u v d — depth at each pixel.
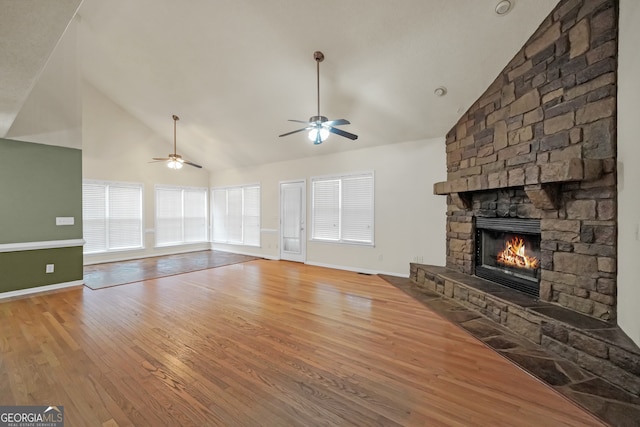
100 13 4.22
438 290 4.27
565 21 2.70
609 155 2.36
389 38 3.38
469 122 4.18
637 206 2.03
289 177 6.95
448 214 4.65
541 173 2.60
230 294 4.30
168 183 7.91
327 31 3.46
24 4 1.50
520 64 3.23
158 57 4.69
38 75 2.24
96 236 6.61
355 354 2.53
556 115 2.80
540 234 3.07
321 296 4.20
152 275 5.49
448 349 2.61
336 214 6.15
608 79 2.36
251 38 3.83
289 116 5.21
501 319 3.11
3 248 3.99
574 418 1.74
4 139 4.01
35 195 4.27
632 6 2.10
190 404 1.87
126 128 6.99
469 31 3.13
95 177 6.55
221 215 8.62
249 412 1.80
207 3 3.52
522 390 2.01
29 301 3.94
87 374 2.20
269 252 7.42
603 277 2.41
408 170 5.17
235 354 2.52
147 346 2.65
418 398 1.94
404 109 4.44
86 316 3.39
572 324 2.35
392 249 5.38
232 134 6.48
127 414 1.77
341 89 4.30
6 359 2.41
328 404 1.88
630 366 1.95
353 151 5.84
